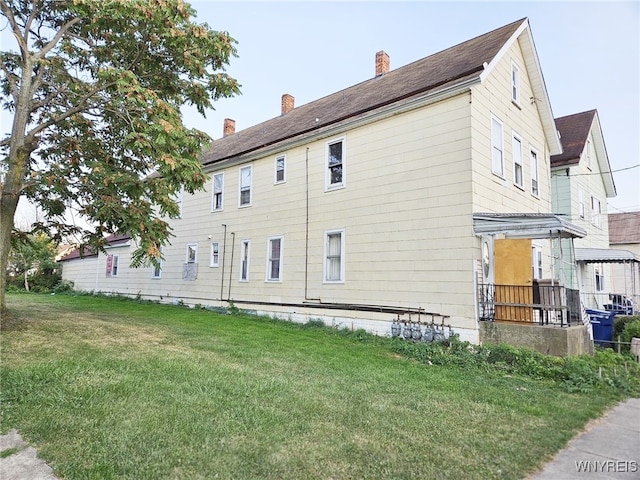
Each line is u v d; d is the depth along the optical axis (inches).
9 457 134.3
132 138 320.2
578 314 388.2
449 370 296.8
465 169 388.2
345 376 256.5
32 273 1166.3
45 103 379.6
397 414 189.8
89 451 138.2
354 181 482.3
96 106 365.7
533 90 541.3
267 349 328.8
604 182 802.8
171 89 400.8
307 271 522.0
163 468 129.2
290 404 194.5
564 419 196.7
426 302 401.4
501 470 139.8
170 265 755.4
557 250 578.2
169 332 383.2
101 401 183.3
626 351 418.6
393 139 449.4
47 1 360.2
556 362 298.0
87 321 421.4
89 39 372.5
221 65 393.1
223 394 203.0
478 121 402.3
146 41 363.9
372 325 442.3
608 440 175.9
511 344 344.2
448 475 133.8
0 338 298.4
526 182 501.0
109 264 939.3
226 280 639.1
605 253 587.5
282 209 569.9
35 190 368.5
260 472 129.7
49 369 223.3
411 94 428.1
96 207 331.6
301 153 553.6
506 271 383.6
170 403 186.1
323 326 482.9
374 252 452.1
